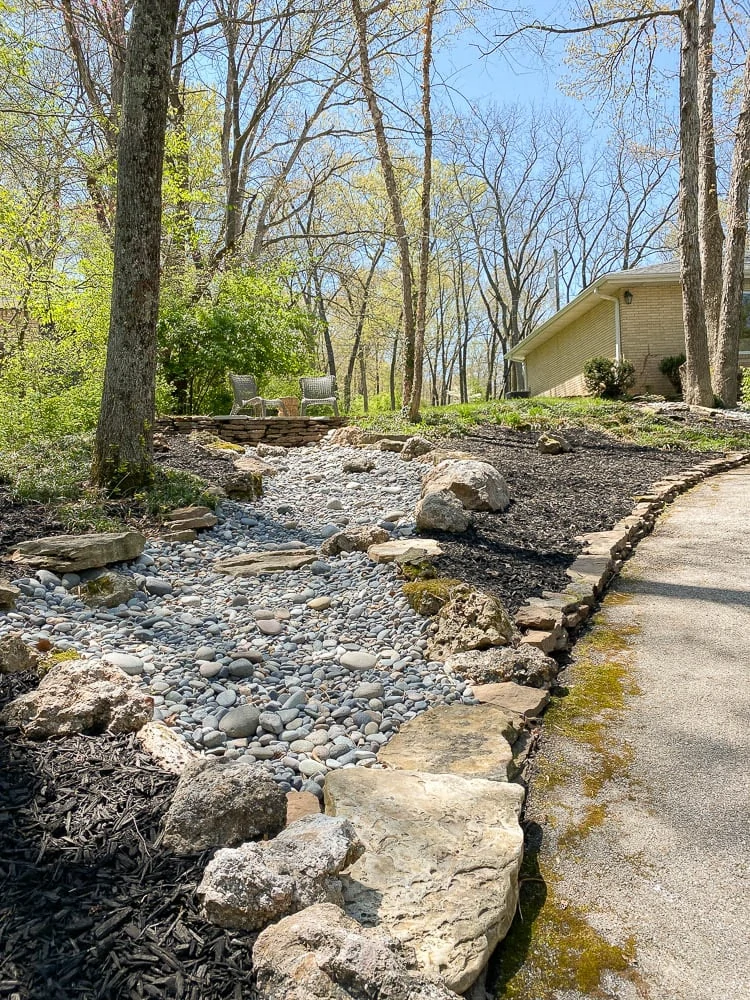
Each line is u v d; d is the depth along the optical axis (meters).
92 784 2.37
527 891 2.23
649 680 3.61
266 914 1.79
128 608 4.11
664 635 4.14
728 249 13.59
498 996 1.87
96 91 15.84
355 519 6.07
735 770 2.79
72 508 5.20
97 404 7.59
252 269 14.39
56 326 10.13
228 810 2.16
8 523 4.87
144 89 5.45
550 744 3.08
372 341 34.00
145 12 5.38
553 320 21.11
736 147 13.45
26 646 3.21
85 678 2.90
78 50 14.66
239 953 1.72
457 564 4.82
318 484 7.41
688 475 8.37
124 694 2.86
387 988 1.53
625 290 17.41
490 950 1.88
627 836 2.45
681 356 16.73
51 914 1.82
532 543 5.45
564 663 3.89
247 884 1.80
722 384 13.75
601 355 18.88
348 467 7.84
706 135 14.16
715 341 14.41
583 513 6.45
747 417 12.20
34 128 10.94
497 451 9.07
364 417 11.16
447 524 5.56
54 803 2.26
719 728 3.10
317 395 13.12
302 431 10.02
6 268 10.05
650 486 7.71
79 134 12.35
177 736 2.78
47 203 11.16
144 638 3.77
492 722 3.03
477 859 2.11
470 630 3.82
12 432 6.76
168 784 2.38
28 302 10.17
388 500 6.62
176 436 8.75
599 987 1.88
